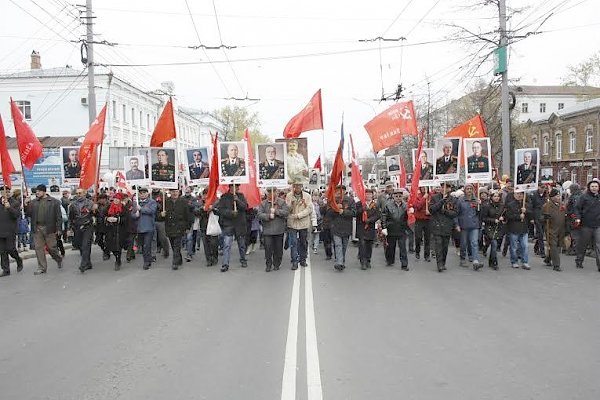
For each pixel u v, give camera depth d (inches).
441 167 512.7
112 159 1013.8
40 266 481.1
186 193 608.4
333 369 213.5
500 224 482.3
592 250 555.5
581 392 187.2
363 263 491.8
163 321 294.4
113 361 226.5
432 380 200.1
